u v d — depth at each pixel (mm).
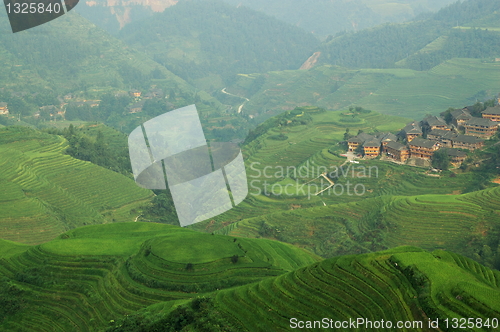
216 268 55656
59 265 59094
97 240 65625
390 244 80125
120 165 134375
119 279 55812
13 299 53562
